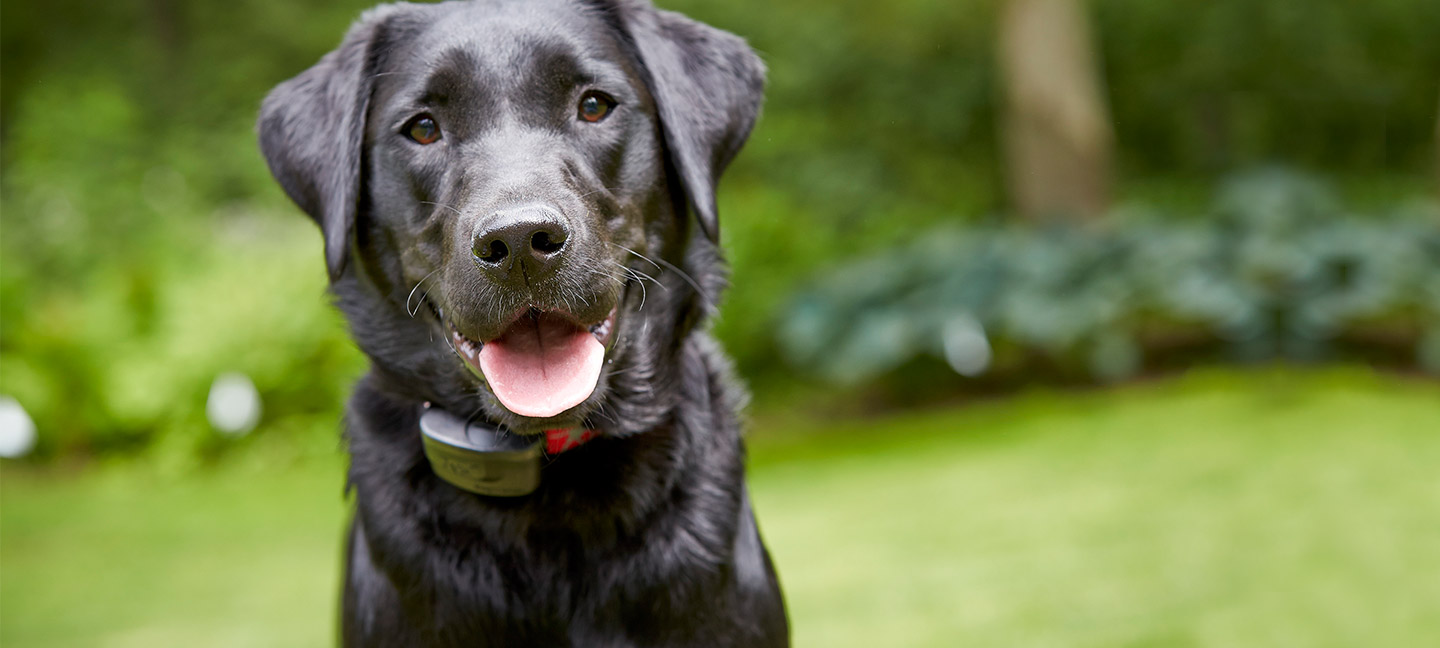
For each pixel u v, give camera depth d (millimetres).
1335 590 4344
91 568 5934
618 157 2494
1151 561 4812
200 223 11945
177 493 7898
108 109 12219
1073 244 8547
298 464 8547
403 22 2607
